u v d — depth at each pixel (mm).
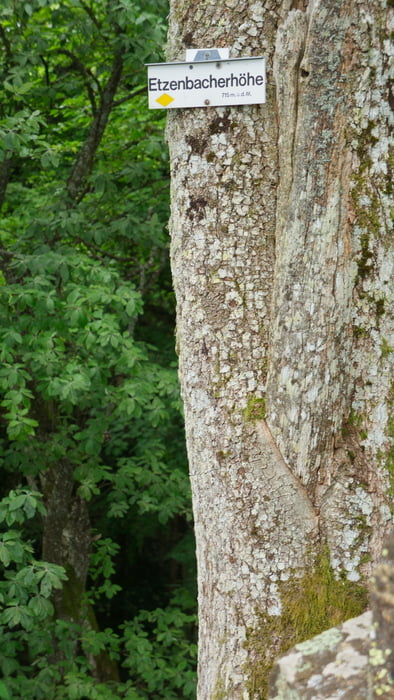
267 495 2209
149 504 6457
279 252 2188
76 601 6797
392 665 1635
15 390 5051
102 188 5781
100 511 8711
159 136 6129
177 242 2318
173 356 8047
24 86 4812
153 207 6312
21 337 4914
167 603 9391
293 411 2182
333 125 2133
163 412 5617
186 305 2307
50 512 6621
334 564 2193
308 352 2156
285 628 2182
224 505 2254
